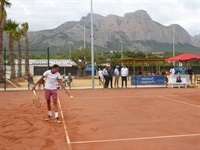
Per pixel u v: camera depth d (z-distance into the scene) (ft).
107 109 44.98
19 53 150.51
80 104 51.16
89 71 212.23
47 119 36.29
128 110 43.78
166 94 68.33
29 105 50.11
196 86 94.58
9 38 135.13
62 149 23.66
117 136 27.68
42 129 31.22
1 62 96.94
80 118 37.40
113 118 37.17
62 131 30.12
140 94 68.74
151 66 173.37
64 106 48.67
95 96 64.85
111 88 88.94
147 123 33.76
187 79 92.68
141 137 27.12
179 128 30.81
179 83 92.12
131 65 186.60
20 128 31.83
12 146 24.79
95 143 25.30
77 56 177.78
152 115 39.09
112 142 25.53
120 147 23.89
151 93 71.31
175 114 39.75
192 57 92.38
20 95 69.26
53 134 28.89
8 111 43.73
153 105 49.03
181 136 27.35
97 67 200.13
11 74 132.98
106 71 89.20
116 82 100.17
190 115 38.88
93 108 46.19
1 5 96.48
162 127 31.42
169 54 322.34
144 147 23.79
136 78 93.91
